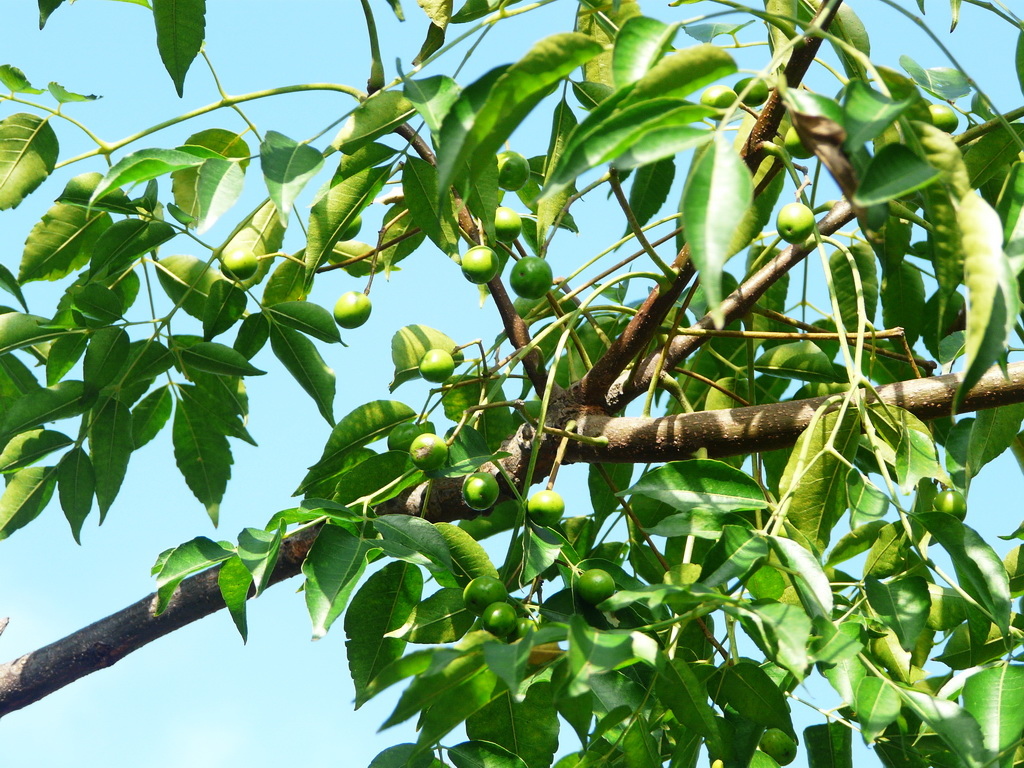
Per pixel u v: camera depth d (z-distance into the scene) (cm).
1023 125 216
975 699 179
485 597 200
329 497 251
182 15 220
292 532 207
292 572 262
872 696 174
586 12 264
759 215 271
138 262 276
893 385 248
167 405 280
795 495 223
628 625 204
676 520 190
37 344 283
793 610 153
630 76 149
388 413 245
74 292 247
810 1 260
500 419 290
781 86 137
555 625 147
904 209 246
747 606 154
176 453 279
